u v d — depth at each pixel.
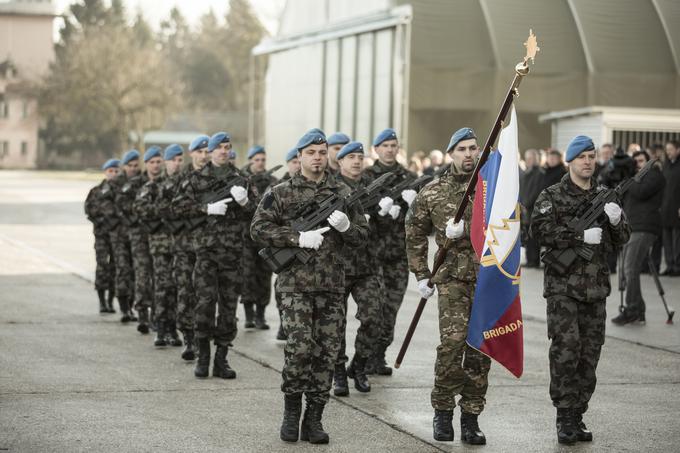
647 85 39.50
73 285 20.44
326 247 9.23
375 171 12.11
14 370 12.01
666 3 40.25
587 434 9.21
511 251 8.95
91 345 13.89
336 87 35.09
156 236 13.93
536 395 11.07
